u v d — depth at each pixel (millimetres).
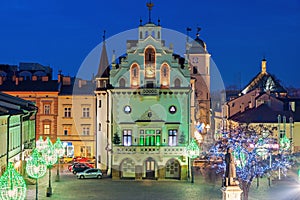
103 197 63781
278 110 102562
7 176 40406
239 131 75875
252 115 100500
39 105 108125
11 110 72125
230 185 40781
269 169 72062
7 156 66438
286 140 77688
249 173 61344
